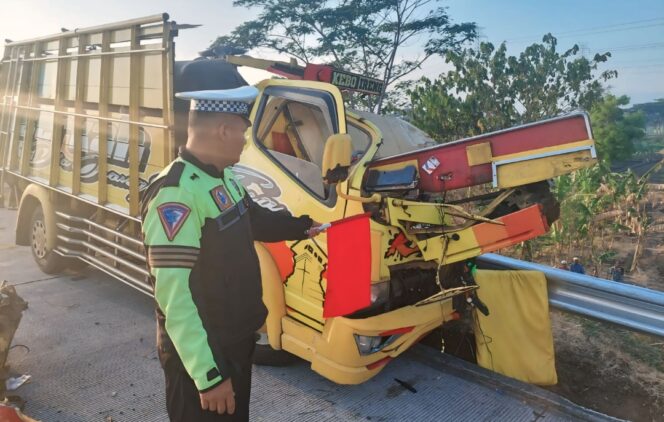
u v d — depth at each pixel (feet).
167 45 13.67
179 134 14.93
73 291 18.52
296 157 12.85
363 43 100.32
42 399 11.56
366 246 10.39
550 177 9.61
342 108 11.54
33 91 20.56
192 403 6.54
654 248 45.93
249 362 7.09
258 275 7.03
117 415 11.08
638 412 11.94
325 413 11.46
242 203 7.00
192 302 5.83
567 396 12.71
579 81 83.87
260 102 13.17
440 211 10.75
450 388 12.68
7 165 22.88
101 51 16.24
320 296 11.46
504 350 13.24
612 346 14.23
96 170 17.11
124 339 14.75
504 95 83.35
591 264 39.63
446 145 10.34
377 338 10.99
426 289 12.29
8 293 11.46
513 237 10.25
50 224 19.15
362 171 11.08
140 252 15.67
